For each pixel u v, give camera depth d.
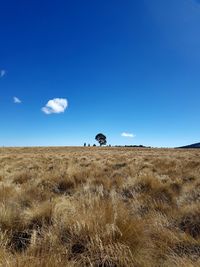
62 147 88.56
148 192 8.54
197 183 10.17
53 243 4.18
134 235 4.38
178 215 6.07
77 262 3.77
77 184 10.38
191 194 8.45
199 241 4.71
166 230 5.04
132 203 7.34
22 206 7.01
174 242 4.68
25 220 5.33
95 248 3.99
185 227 5.52
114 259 3.81
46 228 5.00
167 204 7.20
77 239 4.33
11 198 7.43
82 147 92.06
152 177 9.80
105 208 5.13
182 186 9.57
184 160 21.05
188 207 6.40
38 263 3.42
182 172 13.60
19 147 81.88
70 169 13.47
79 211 5.30
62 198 7.11
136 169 14.88
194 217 5.85
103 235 4.21
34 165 18.67
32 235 4.50
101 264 3.82
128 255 3.92
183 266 3.76
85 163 19.38
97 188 8.91
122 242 4.12
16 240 4.78
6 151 65.50
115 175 12.60
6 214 5.35
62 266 3.49
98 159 24.50
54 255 3.68
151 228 5.11
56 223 4.90
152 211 6.31
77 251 4.17
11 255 3.72
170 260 3.97
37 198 7.75
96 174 12.35
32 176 12.40
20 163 21.11
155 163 18.23
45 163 20.75
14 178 11.91
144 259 3.95
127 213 5.16
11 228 4.99
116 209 5.25
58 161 22.67
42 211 5.61
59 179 10.90
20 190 8.54
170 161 19.55
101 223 4.58
